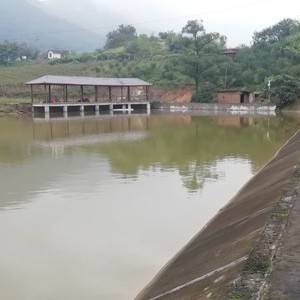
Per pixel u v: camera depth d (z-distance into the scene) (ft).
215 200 45.52
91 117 173.27
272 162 61.67
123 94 262.26
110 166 64.13
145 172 59.82
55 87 258.98
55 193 48.26
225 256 23.61
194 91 247.50
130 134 108.27
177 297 21.25
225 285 18.38
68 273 28.58
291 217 26.12
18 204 44.01
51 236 35.14
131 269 29.04
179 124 137.69
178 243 33.53
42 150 81.20
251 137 101.30
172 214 40.68
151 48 362.12
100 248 32.55
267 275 17.93
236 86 240.94
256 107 205.05
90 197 46.57
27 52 432.66
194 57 251.60
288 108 203.21
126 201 44.93
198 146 86.28
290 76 208.54
